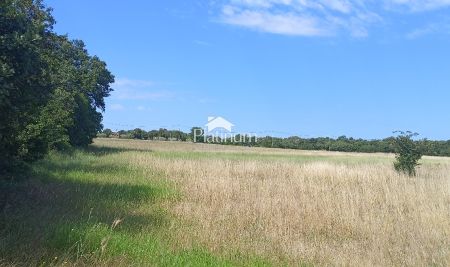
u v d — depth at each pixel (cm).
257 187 1788
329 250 954
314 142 10669
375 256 920
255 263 818
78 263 712
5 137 1122
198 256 810
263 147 10469
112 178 1992
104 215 1126
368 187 1797
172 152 5588
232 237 998
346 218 1236
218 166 2492
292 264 843
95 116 5762
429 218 1271
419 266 873
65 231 834
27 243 777
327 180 2078
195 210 1296
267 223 1178
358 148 9825
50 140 1775
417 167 2977
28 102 1017
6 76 849
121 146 7125
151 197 1520
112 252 775
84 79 5128
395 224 1223
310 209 1322
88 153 3912
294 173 2316
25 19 971
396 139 2500
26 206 1111
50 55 1472
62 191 1438
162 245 859
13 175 1352
